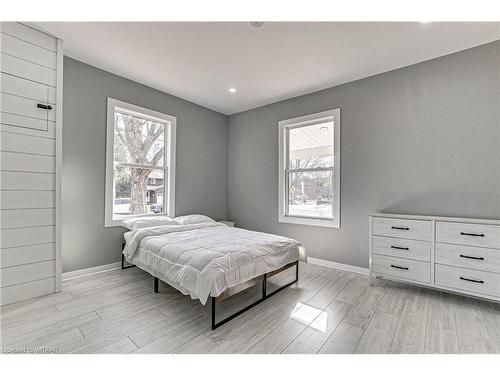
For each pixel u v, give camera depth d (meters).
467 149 2.52
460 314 2.13
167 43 2.52
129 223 3.15
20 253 2.26
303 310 2.20
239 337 1.78
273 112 4.16
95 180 3.02
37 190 2.35
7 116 2.19
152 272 2.53
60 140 2.50
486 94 2.43
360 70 3.01
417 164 2.80
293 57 2.74
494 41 2.39
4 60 2.18
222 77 3.25
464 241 2.26
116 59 2.83
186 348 1.65
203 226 3.47
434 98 2.70
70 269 2.85
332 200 3.51
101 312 2.11
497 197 2.37
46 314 2.05
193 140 4.22
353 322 2.00
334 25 2.21
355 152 3.25
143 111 3.49
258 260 2.31
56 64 2.46
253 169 4.44
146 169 3.64
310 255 3.68
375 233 2.77
